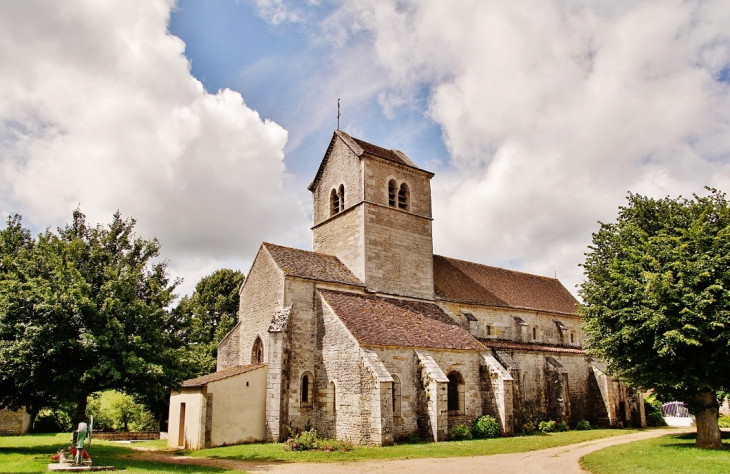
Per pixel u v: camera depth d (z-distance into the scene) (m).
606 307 24.22
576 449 25.62
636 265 23.53
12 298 21.17
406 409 28.47
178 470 18.78
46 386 21.91
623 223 26.80
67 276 21.86
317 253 36.16
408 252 37.06
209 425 27.22
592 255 27.09
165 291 23.80
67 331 21.06
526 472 19.06
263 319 32.69
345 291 33.12
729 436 28.77
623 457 21.58
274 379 28.44
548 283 52.19
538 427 36.19
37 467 18.12
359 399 26.83
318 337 30.67
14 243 33.22
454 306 38.84
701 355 22.02
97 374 20.38
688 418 46.03
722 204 24.25
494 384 32.09
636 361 23.95
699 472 17.22
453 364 31.55
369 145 39.53
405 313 33.56
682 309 21.34
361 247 34.81
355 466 20.36
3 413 39.09
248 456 23.31
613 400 40.78
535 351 38.97
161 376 22.22
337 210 38.50
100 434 37.19
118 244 24.98
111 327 21.09
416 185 39.12
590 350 26.38
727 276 21.12
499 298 42.94
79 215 25.39
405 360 29.19
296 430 28.58
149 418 43.91
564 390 37.84
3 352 20.14
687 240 23.08
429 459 22.14
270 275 32.59
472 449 24.75
